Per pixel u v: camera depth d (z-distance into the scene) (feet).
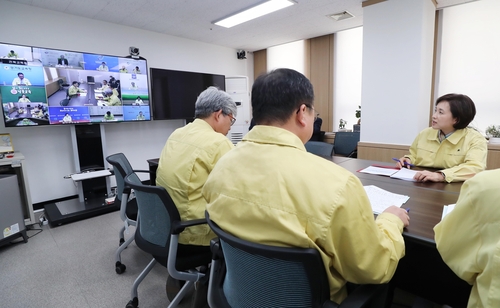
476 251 1.87
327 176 2.10
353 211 2.03
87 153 11.30
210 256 4.42
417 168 6.11
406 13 9.95
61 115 10.31
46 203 11.23
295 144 2.30
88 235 8.61
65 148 11.57
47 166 11.17
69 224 9.46
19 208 7.96
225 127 4.98
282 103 2.38
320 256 2.04
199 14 11.61
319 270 2.06
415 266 4.16
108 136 12.85
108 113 11.54
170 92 13.66
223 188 2.44
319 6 11.05
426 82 10.59
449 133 5.88
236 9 11.17
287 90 2.36
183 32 14.01
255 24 13.00
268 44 16.75
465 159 5.41
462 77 11.18
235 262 2.50
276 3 10.70
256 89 2.50
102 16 11.51
